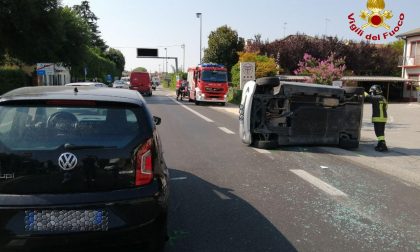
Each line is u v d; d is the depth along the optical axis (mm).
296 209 5961
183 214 5656
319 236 4977
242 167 8633
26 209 3586
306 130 10742
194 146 11203
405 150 11258
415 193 6949
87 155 3754
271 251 4523
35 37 31734
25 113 3939
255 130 10781
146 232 3834
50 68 25469
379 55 53875
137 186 3869
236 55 56281
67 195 3670
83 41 39188
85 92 4359
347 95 11000
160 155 4262
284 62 51594
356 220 5566
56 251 3623
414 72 43531
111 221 3705
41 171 3662
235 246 4633
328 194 6754
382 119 10945
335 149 11031
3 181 3641
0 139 3746
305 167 8727
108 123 3998
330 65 18344
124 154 3855
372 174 8250
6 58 34562
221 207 5984
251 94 10789
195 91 31359
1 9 28984
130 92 4707
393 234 5098
